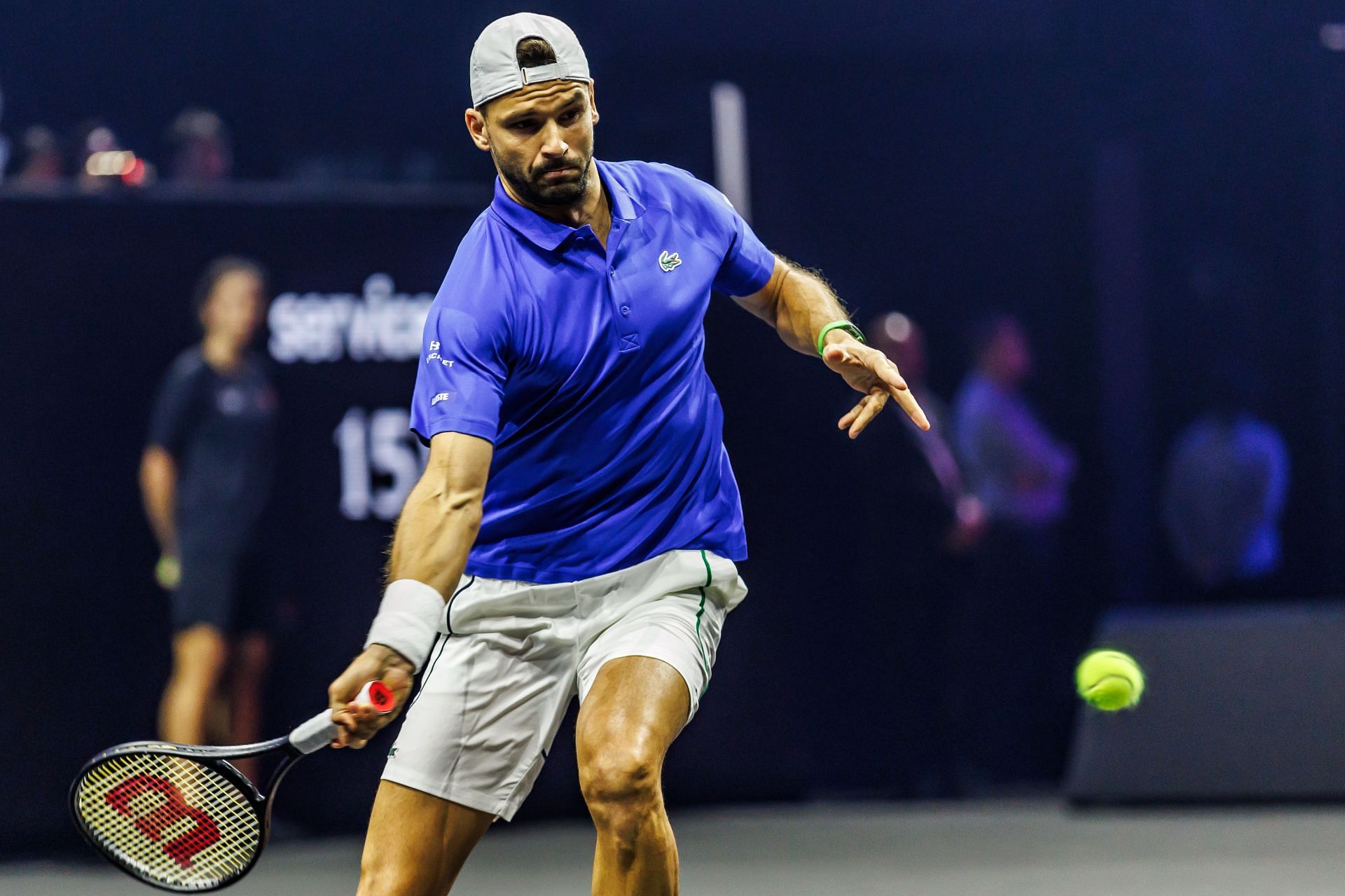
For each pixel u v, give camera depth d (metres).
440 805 8.41
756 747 20.73
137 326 18.03
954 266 24.98
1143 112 26.19
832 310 9.14
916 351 22.11
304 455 18.38
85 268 17.94
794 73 24.69
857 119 24.89
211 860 7.78
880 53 24.73
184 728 17.69
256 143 22.95
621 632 8.40
